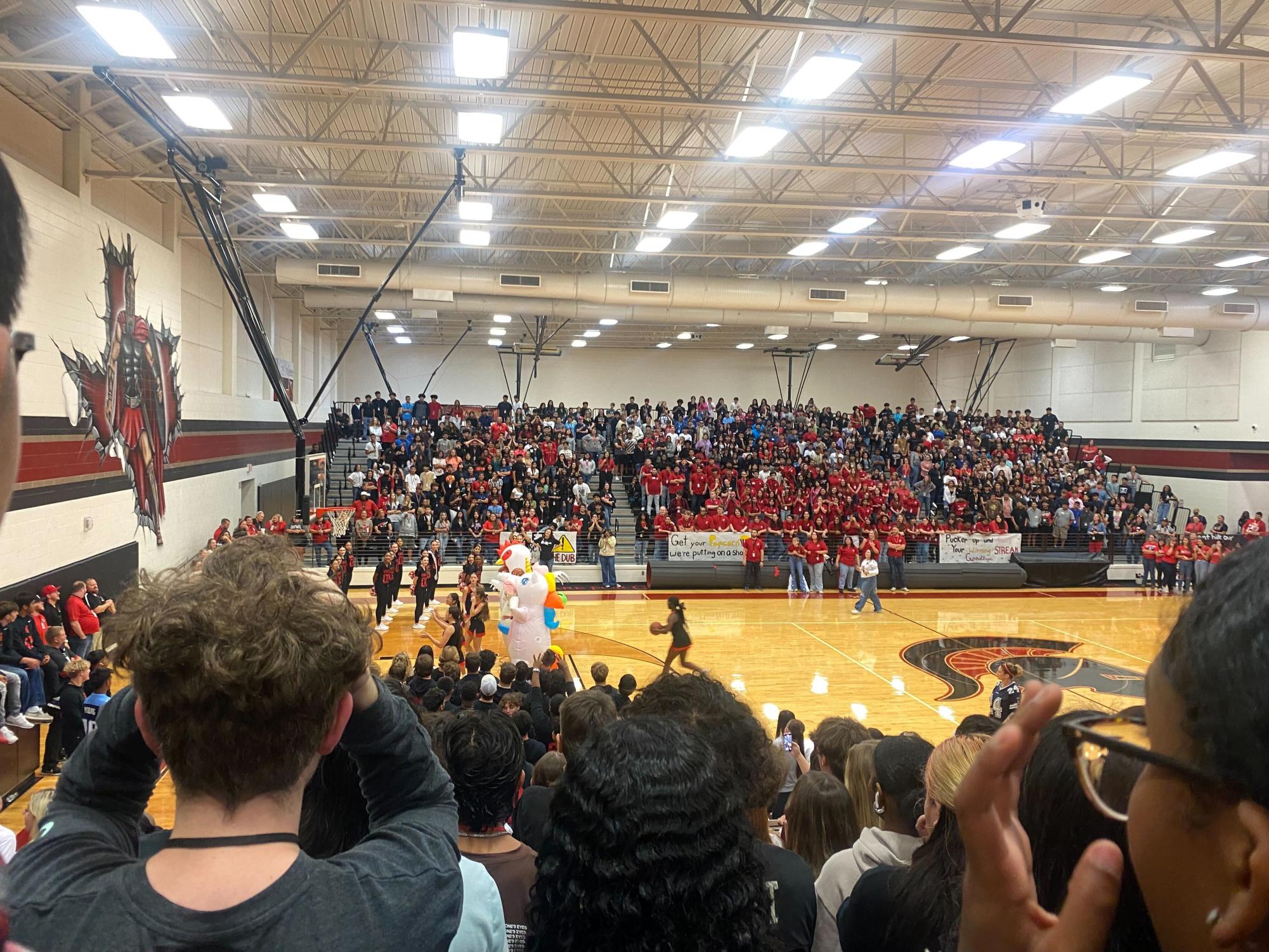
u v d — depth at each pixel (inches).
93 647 465.7
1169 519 1043.3
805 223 813.2
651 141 593.6
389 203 737.6
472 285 738.8
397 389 1476.4
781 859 97.8
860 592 781.3
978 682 516.1
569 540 852.0
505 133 575.5
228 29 423.8
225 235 553.3
